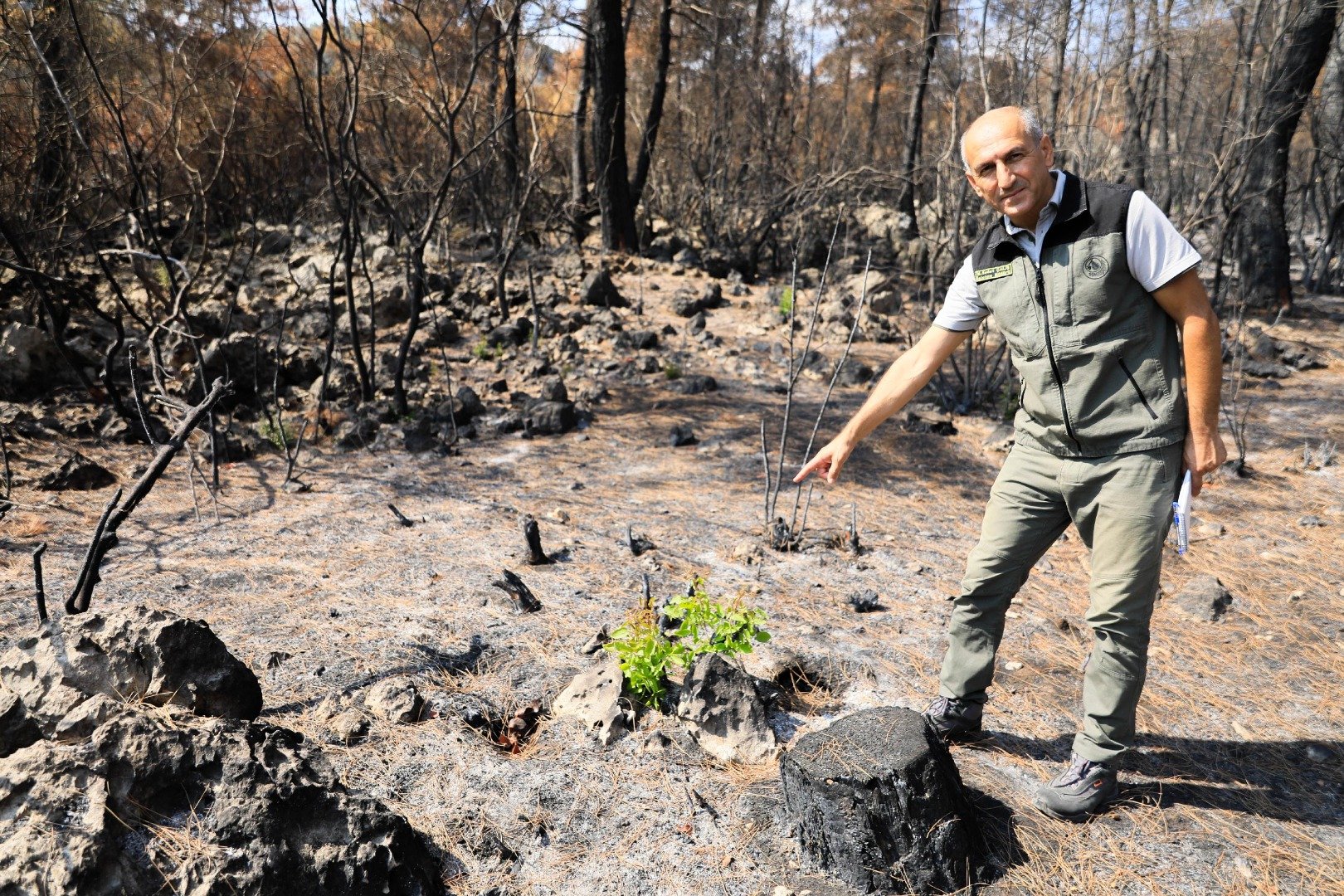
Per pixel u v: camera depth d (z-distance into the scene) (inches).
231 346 259.1
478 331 350.3
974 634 107.6
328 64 415.2
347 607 140.6
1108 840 95.5
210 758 82.5
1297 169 613.3
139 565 154.9
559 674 122.3
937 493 209.2
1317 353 356.8
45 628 91.9
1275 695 126.1
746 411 273.0
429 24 360.5
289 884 77.6
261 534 171.5
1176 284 86.4
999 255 94.8
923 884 87.0
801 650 131.3
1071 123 325.7
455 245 493.4
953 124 331.0
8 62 256.5
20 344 243.6
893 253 528.4
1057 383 92.7
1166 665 134.3
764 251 546.3
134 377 173.5
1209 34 451.5
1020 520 101.3
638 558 164.2
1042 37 326.3
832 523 186.4
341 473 212.7
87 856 72.1
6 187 265.3
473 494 200.1
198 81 303.1
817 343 359.6
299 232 478.3
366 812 83.4
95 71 218.1
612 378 306.2
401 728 108.0
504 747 107.2
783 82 625.3
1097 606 94.1
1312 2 394.6
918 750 89.5
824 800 88.5
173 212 443.5
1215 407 89.4
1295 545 180.5
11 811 74.6
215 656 97.3
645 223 593.6
